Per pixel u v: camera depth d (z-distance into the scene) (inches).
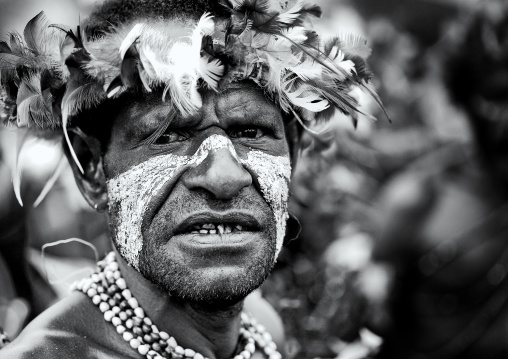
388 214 131.4
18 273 111.0
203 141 71.1
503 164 127.3
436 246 128.6
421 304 128.9
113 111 72.9
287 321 107.9
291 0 73.3
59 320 74.0
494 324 127.0
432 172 133.3
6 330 111.3
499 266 127.0
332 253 115.6
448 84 130.5
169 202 71.1
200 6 74.4
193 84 67.5
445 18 243.8
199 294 69.9
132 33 67.6
